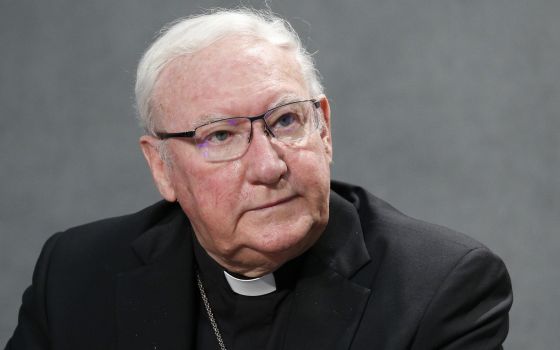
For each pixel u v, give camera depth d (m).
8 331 15.14
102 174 17.56
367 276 7.01
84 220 17.12
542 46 17.45
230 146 6.35
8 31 18.34
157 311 7.53
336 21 17.98
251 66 6.32
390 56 17.77
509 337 14.59
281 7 17.83
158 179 7.16
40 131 17.81
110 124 17.89
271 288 7.24
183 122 6.47
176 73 6.51
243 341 7.49
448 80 17.44
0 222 17.00
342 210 7.40
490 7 17.77
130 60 18.16
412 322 6.54
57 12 18.45
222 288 7.44
